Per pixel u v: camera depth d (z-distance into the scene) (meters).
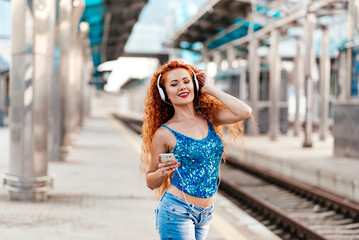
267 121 22.50
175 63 2.44
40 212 5.80
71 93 14.86
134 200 6.84
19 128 6.41
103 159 11.95
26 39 6.28
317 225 7.20
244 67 22.42
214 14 23.30
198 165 2.32
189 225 2.34
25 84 6.33
